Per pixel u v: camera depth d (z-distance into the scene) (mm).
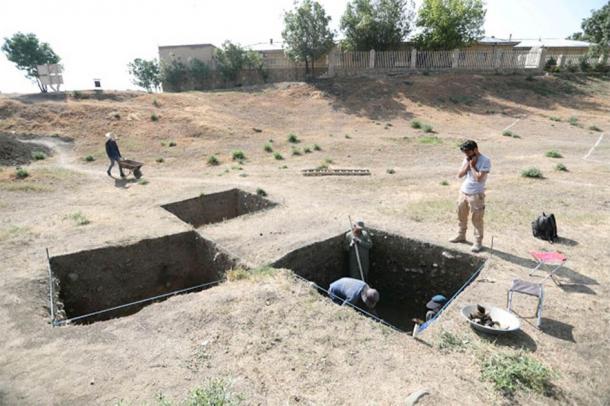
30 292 5078
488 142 16672
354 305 5090
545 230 6621
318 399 3105
